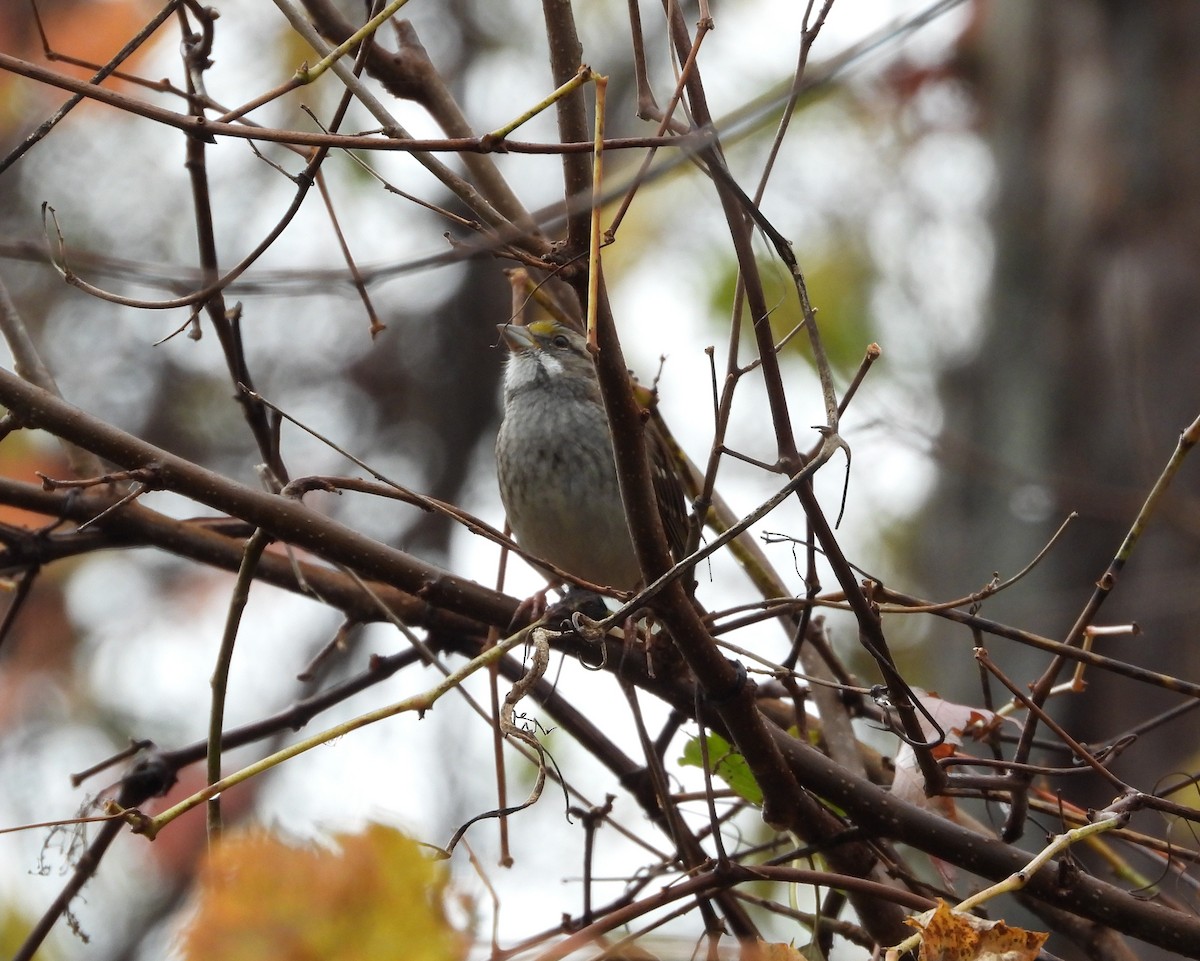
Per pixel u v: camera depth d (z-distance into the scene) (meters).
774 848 6.94
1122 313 11.99
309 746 4.86
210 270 6.24
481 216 5.99
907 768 6.30
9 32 11.43
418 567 5.89
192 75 6.50
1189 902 6.80
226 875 3.36
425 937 3.36
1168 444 11.53
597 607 7.36
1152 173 12.41
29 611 13.55
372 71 7.15
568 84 5.04
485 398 17.17
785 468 5.29
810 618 6.66
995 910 8.88
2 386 5.26
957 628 12.11
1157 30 12.70
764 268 10.00
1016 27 13.41
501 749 6.48
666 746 6.58
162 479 5.42
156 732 13.34
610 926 5.09
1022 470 11.84
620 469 5.09
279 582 6.64
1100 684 10.98
